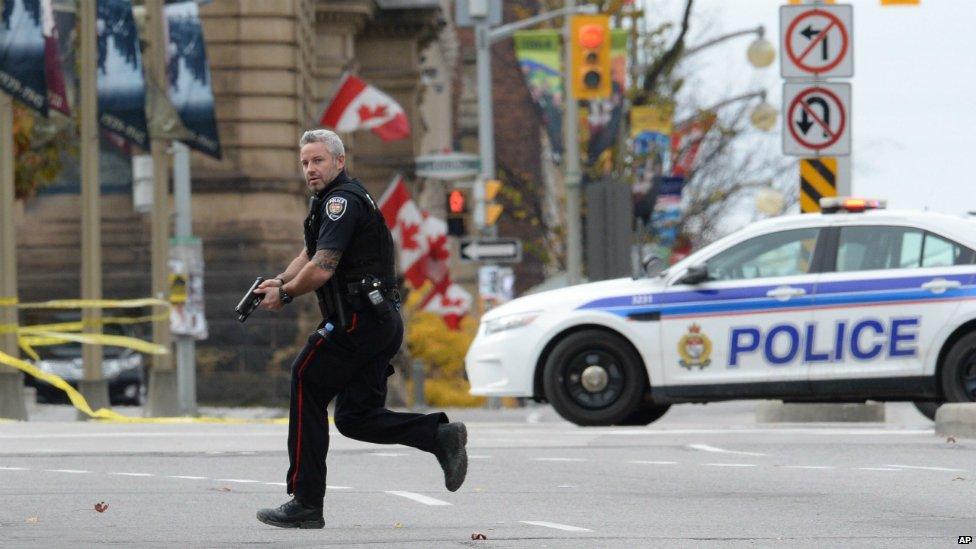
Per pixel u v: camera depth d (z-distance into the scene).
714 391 48.91
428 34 136.62
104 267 103.31
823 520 27.97
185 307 73.38
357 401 27.05
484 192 99.38
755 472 35.91
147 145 69.00
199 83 71.00
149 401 70.75
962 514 28.70
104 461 39.22
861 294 47.94
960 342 47.28
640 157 117.12
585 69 82.44
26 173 86.44
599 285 50.66
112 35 67.69
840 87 61.00
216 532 26.59
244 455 40.72
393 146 134.12
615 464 37.88
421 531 26.69
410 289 121.62
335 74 116.56
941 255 47.91
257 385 100.25
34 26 61.59
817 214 49.12
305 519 26.86
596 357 50.03
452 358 121.06
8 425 52.53
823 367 48.12
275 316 100.50
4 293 65.25
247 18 101.38
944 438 43.28
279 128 101.56
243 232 101.00
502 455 40.06
